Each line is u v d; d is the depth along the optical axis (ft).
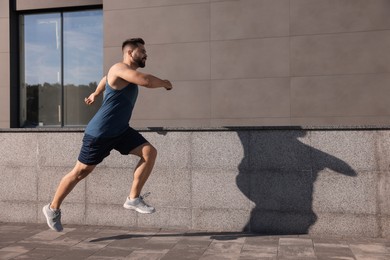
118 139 14.65
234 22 25.14
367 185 15.92
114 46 26.68
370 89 23.43
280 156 16.70
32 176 18.86
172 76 25.89
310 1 24.20
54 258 13.02
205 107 25.45
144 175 14.82
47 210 14.93
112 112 14.20
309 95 24.16
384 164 15.78
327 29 23.99
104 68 26.84
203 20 25.53
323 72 24.00
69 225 18.22
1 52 29.71
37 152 18.84
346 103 23.72
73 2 29.07
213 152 17.26
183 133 17.52
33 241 15.29
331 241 15.29
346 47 23.76
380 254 13.44
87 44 29.84
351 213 16.05
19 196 18.98
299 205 16.51
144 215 17.79
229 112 25.16
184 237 15.98
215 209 17.20
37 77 30.48
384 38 23.31
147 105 26.20
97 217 18.22
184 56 25.75
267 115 24.67
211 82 25.39
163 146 17.67
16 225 18.33
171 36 25.93
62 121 30.22
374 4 23.47
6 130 19.15
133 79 13.67
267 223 16.78
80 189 18.39
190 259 12.89
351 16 23.73
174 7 25.91
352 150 16.07
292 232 16.57
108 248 14.28
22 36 30.55
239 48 25.05
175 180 17.54
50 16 30.27
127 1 26.55
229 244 14.84
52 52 30.30
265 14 24.73
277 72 24.56
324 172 16.31
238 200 17.02
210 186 17.26
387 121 23.18
